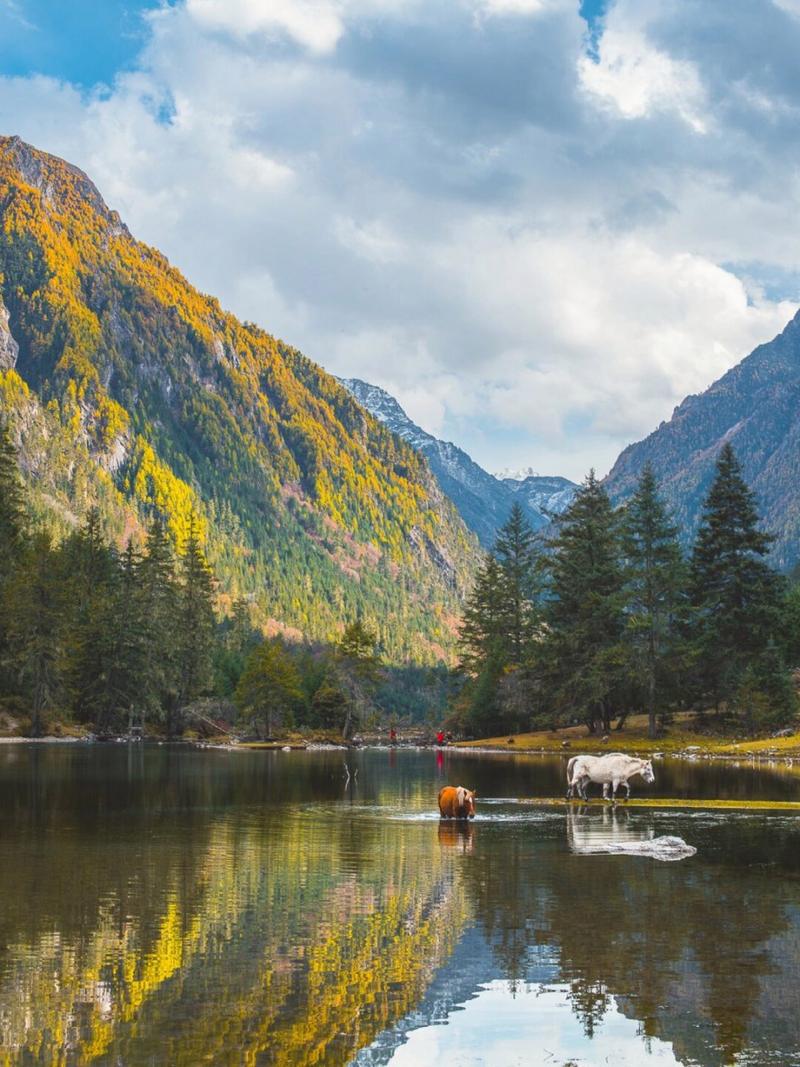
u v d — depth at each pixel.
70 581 128.62
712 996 12.66
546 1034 11.41
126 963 13.88
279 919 16.56
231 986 12.89
